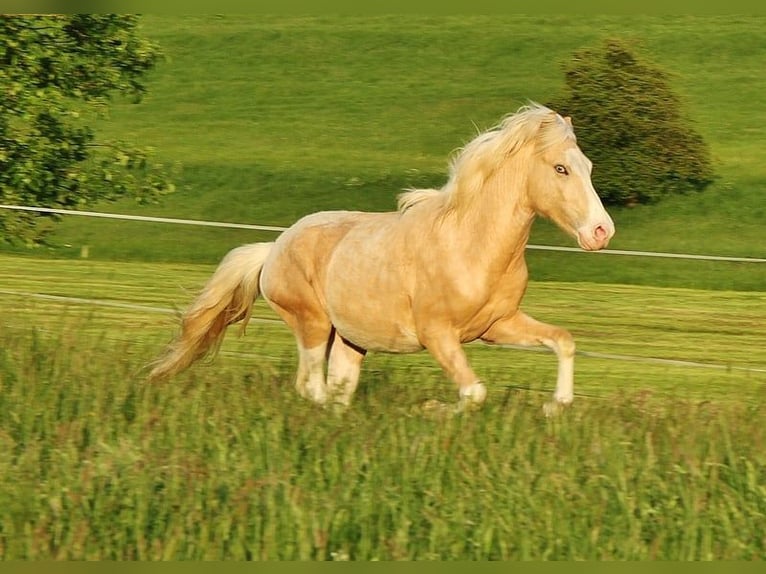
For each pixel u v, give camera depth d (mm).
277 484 8047
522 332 10617
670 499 8164
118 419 9734
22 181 20906
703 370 16359
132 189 22516
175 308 12109
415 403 10680
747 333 20703
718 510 7953
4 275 25344
